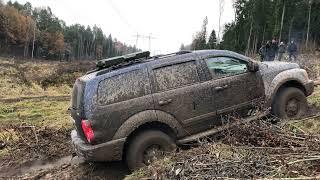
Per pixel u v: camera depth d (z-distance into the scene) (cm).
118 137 649
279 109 778
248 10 7050
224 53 749
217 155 565
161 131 674
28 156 866
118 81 663
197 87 706
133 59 716
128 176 609
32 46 10062
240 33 7300
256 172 518
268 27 6384
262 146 633
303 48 5512
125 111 654
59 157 858
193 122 701
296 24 6097
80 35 13512
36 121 1174
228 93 730
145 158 658
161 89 683
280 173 509
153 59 708
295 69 812
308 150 578
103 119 643
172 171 542
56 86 2558
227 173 519
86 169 746
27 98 1836
